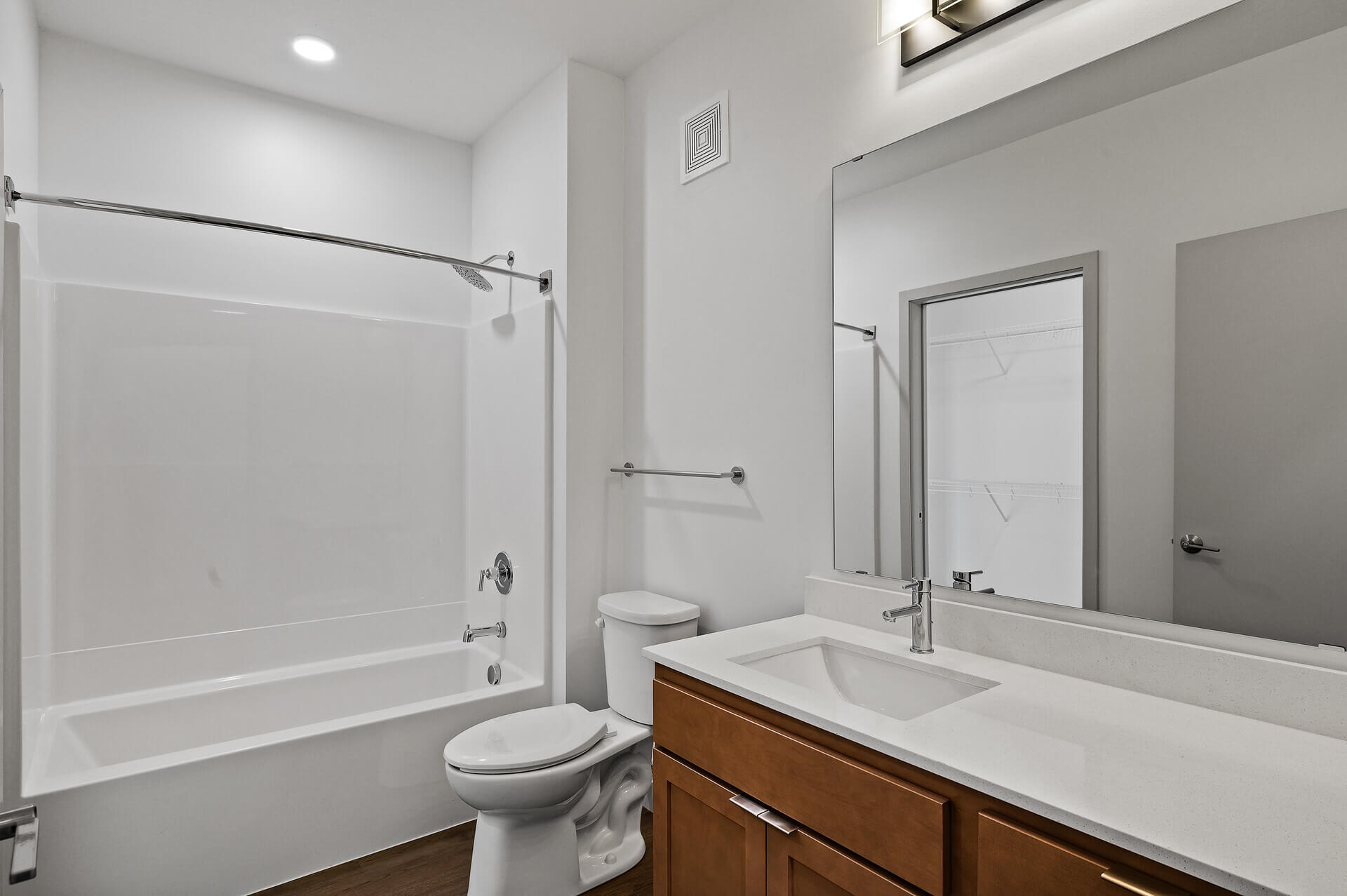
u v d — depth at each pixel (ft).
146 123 8.62
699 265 7.76
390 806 7.47
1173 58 4.16
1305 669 3.66
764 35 6.98
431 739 7.76
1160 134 4.20
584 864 6.98
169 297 8.65
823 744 4.06
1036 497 4.81
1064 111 4.65
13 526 6.02
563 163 8.59
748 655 5.25
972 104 5.22
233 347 9.08
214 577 8.90
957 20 5.19
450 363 10.80
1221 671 3.95
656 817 5.34
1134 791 3.06
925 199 5.48
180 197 8.83
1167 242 4.16
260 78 9.11
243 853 6.65
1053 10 4.75
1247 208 3.86
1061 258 4.65
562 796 6.36
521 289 9.54
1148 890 2.66
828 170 6.33
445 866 7.11
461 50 8.41
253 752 6.73
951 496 5.33
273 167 9.48
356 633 9.89
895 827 3.59
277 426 9.38
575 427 8.54
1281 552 3.75
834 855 3.91
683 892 5.11
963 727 3.80
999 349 5.00
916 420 5.55
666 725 5.27
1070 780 3.16
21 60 6.79
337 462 9.82
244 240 9.27
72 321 8.05
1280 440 3.75
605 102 8.84
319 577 9.66
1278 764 3.32
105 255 8.34
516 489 9.46
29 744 6.97
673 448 8.13
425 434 10.57
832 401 6.25
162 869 6.29
